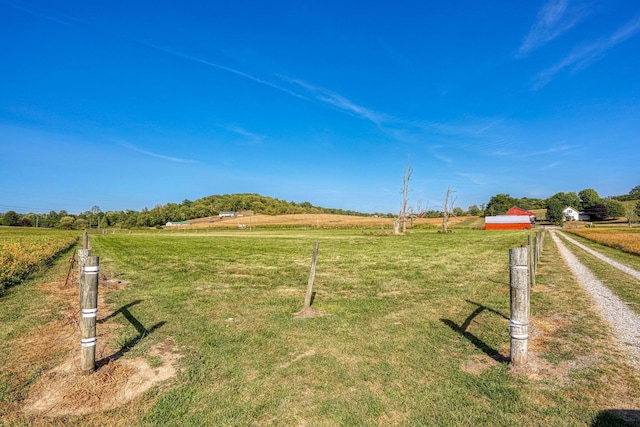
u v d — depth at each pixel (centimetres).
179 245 3225
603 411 388
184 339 620
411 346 582
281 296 980
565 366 503
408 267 1575
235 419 377
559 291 1039
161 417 378
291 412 389
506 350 562
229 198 17500
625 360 525
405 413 388
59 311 801
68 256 2197
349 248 2731
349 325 701
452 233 5888
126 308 844
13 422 366
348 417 380
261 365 509
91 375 465
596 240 3509
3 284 1090
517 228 7912
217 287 1112
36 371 484
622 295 979
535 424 366
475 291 1039
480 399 414
